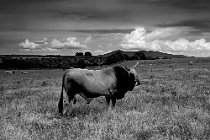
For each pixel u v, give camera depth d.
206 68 45.88
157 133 7.43
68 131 7.68
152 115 9.26
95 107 11.27
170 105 11.44
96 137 6.99
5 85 26.17
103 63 76.44
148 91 16.69
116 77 10.66
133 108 10.71
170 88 17.52
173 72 37.56
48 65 90.69
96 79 10.38
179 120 8.52
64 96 14.68
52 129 7.99
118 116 9.30
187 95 14.30
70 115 10.19
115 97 11.02
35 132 7.53
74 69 10.52
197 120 8.52
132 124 8.07
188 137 7.00
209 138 6.90
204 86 18.44
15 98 14.90
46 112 10.70
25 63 92.12
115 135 7.04
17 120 9.14
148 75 32.94
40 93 16.73
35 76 44.75
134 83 11.00
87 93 10.48
